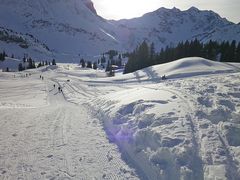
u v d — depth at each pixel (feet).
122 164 28.86
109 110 46.32
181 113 33.45
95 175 26.71
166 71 187.62
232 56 269.85
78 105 77.41
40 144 35.04
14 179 26.03
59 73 379.35
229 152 24.47
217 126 28.78
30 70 435.12
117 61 509.35
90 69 476.13
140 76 198.70
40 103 106.22
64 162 29.53
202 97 37.35
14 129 42.47
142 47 288.92
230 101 33.65
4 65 569.23
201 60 194.80
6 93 157.38
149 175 26.12
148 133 30.91
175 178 23.80
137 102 42.68
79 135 38.65
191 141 27.04
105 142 35.29
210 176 22.33
